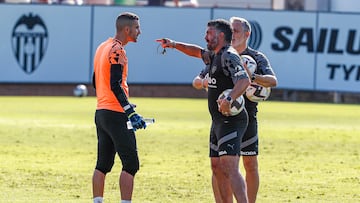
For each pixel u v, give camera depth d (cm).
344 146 4922
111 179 3616
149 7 8525
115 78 2688
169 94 8794
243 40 2823
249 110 2805
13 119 6106
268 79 2747
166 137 5184
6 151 4434
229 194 2709
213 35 2594
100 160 2811
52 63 8475
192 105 7750
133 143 2748
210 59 2670
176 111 7050
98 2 10169
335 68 8581
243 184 2598
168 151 4553
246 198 2594
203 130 5600
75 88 8656
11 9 8388
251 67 2738
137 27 2781
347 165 4156
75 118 6269
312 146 4894
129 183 2753
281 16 8581
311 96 8856
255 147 2825
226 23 2603
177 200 3155
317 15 8562
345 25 8550
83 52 8506
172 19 8575
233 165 2606
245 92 2772
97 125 2800
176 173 3803
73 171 3809
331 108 7881
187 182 3562
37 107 7206
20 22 8406
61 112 6762
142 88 8744
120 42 2770
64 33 8469
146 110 7075
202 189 3400
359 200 3219
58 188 3369
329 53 8581
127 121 2733
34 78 8469
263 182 3606
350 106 8244
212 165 2714
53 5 8438
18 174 3697
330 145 4959
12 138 5000
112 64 2695
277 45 8581
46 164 4009
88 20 8488
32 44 8444
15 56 8425
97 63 2762
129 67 8519
